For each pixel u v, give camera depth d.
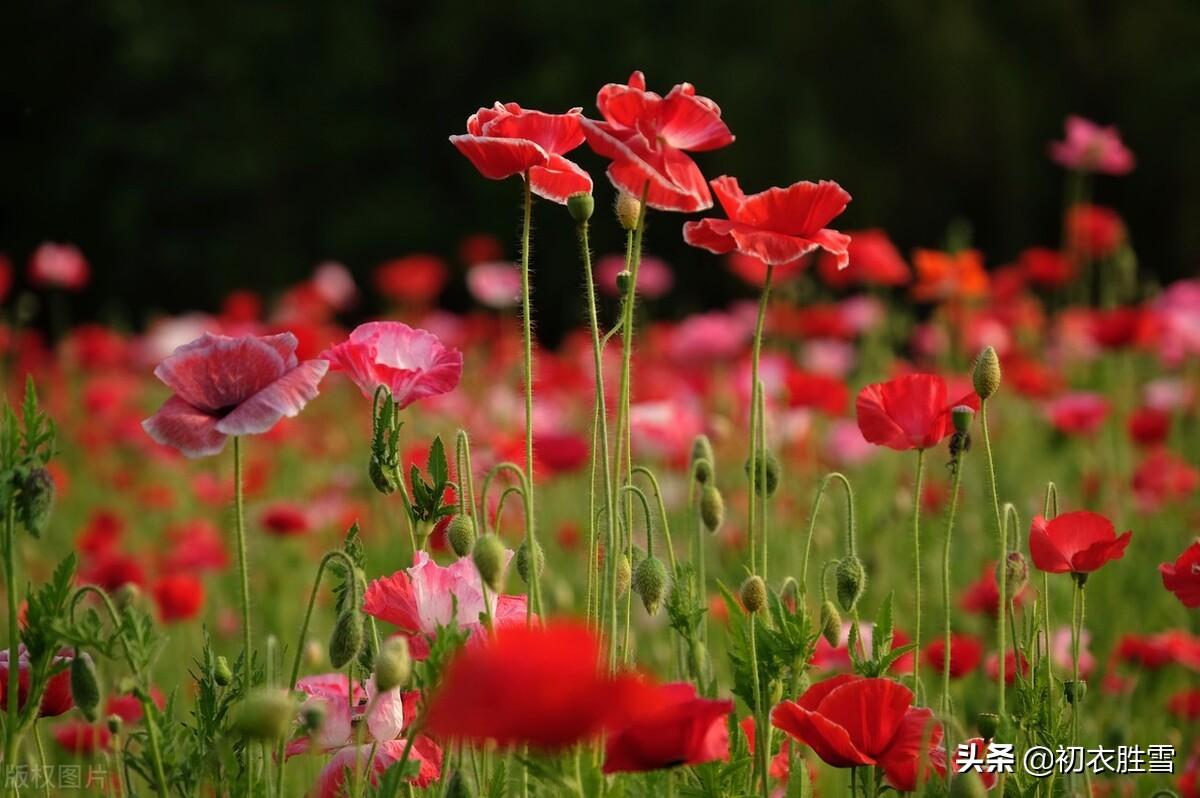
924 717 2.71
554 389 9.52
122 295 25.69
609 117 2.84
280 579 6.47
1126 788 4.16
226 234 25.33
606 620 2.85
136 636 2.60
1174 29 22.45
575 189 2.99
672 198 2.83
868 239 8.57
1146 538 6.79
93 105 26.61
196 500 9.02
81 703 2.76
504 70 24.95
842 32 22.75
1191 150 22.38
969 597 4.84
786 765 3.26
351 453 9.66
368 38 25.27
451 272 24.41
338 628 2.82
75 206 26.17
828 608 3.18
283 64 25.53
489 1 24.06
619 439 2.92
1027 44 22.88
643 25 23.53
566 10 23.55
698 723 2.31
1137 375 10.33
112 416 9.59
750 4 23.08
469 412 8.42
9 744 2.67
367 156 25.25
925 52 22.34
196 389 2.74
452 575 2.83
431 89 25.17
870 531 6.59
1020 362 8.71
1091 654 5.25
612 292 11.19
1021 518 6.88
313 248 25.05
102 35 26.67
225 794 2.80
